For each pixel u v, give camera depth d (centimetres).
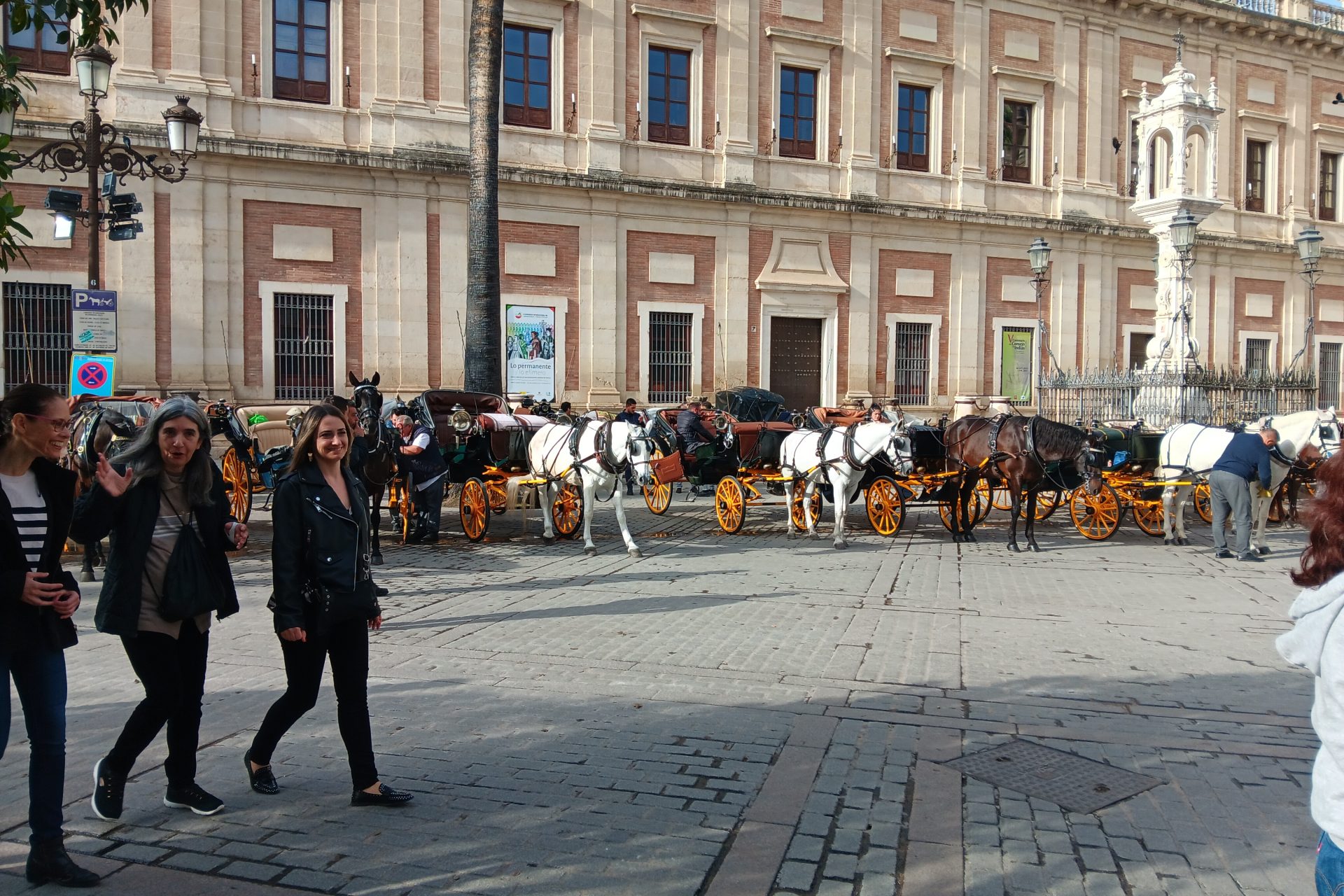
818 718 673
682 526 1675
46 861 432
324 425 506
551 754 602
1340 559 267
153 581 480
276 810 518
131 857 465
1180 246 2084
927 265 3053
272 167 2270
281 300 2308
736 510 1583
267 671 773
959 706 700
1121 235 3278
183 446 478
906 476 1595
